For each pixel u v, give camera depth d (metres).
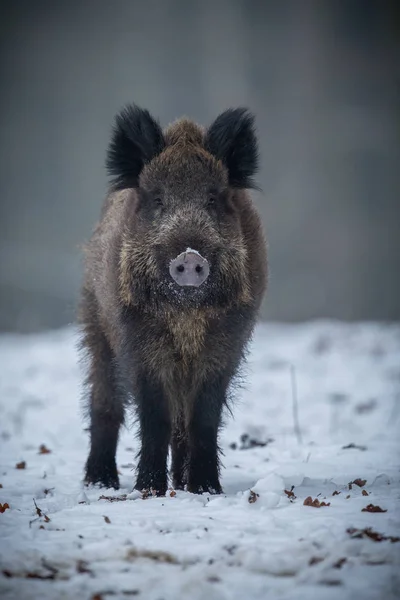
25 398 61.88
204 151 29.27
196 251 27.16
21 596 19.05
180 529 23.34
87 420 34.91
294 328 104.50
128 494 28.75
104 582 19.66
